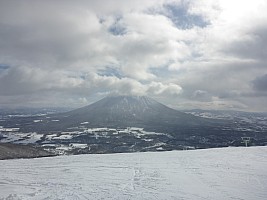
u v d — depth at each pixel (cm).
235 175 2120
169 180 2030
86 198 1614
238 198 1539
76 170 2528
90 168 2612
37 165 2838
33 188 1870
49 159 3275
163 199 1567
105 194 1694
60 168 2647
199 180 1997
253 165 2531
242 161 2780
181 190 1744
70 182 2044
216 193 1650
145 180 2050
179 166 2595
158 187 1833
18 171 2516
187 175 2183
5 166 2794
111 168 2588
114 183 1983
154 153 3672
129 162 2906
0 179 2177
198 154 3425
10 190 1816
